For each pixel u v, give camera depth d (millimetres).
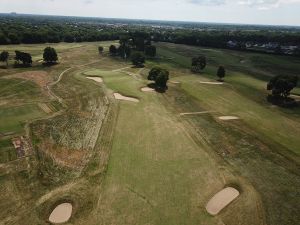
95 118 50594
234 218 28141
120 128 46844
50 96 61750
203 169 36125
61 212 28266
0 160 36062
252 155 40312
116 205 28969
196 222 27328
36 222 26734
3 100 57906
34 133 43750
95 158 37469
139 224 26688
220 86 77000
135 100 61531
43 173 33781
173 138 44219
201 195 31281
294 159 39719
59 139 42281
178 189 31953
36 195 30078
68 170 34625
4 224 26203
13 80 71750
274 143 44312
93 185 31922
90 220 27000
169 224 26891
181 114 54719
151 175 34250
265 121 53406
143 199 30000
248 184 33500
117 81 75312
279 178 35000
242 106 61312
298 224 27625
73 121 48969
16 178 32656
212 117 54156
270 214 28797
